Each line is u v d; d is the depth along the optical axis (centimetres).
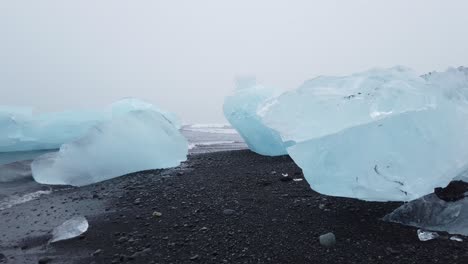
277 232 228
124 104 843
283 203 285
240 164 468
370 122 241
